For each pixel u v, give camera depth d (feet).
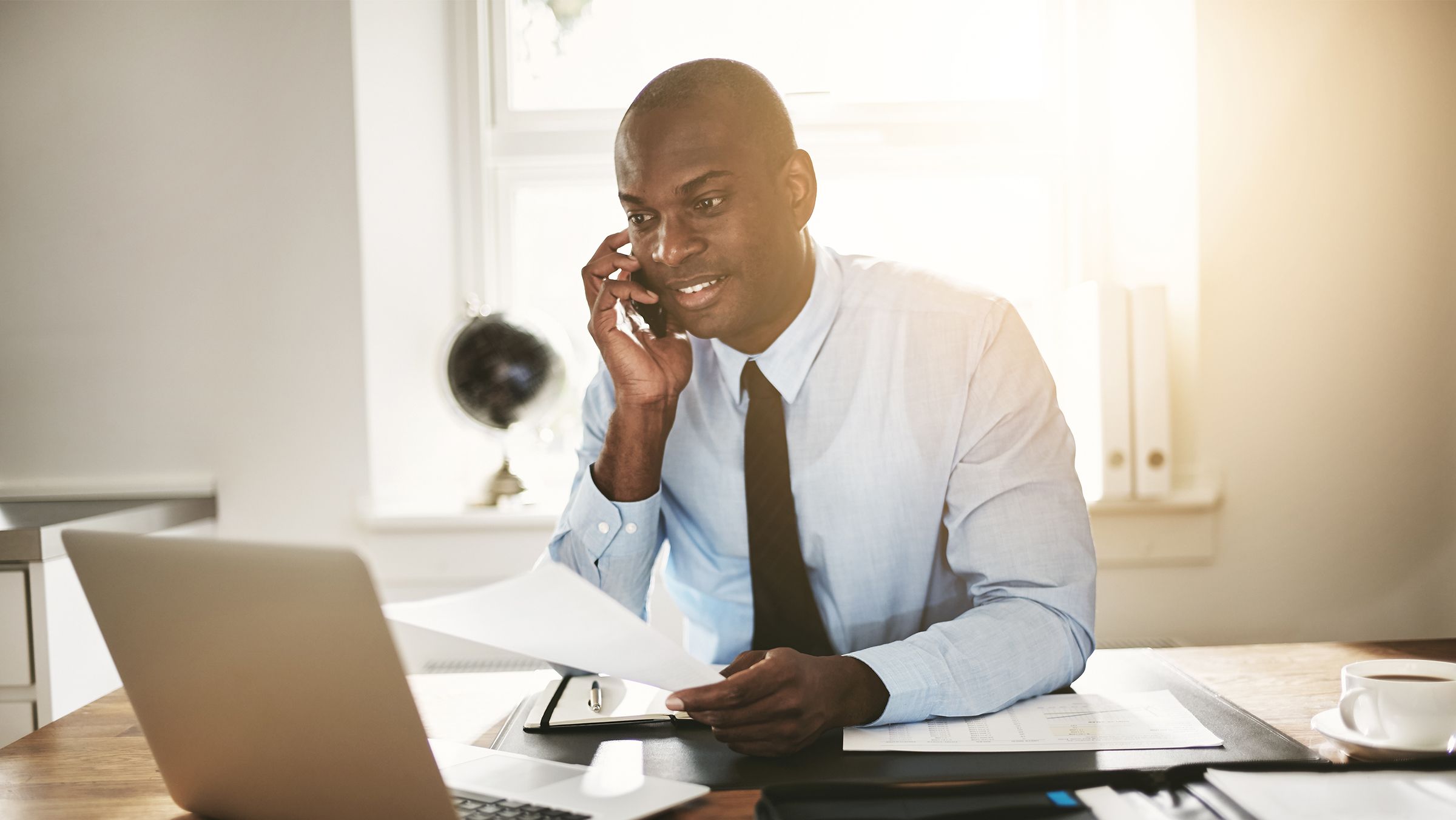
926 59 7.02
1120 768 2.30
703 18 7.02
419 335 6.82
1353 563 6.27
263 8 6.33
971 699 2.74
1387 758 2.28
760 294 3.84
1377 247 6.17
